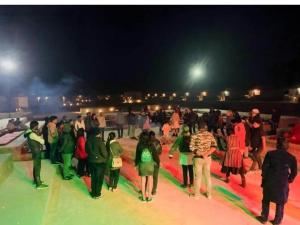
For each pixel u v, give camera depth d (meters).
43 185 7.23
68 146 8.10
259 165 9.15
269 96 36.56
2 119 21.19
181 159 7.58
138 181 8.33
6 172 8.30
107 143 7.39
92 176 6.80
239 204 6.75
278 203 5.45
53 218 5.73
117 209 6.23
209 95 50.34
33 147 7.12
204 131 6.77
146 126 15.03
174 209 6.29
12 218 5.47
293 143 12.77
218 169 9.61
